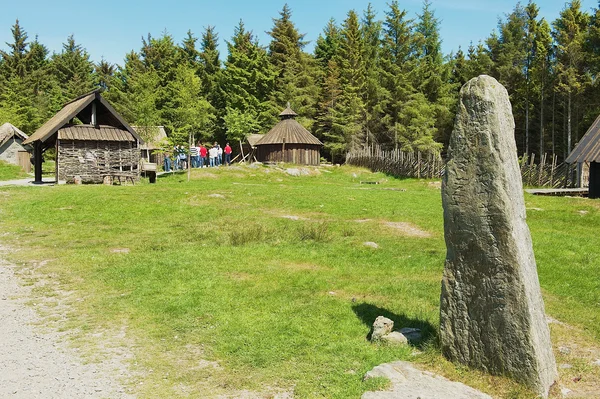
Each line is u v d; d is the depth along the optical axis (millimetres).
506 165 5641
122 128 31016
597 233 15258
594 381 5852
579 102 50844
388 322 6977
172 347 6738
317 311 8039
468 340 5914
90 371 6031
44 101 70062
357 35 65250
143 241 13867
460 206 5938
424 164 39906
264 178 36031
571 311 8273
